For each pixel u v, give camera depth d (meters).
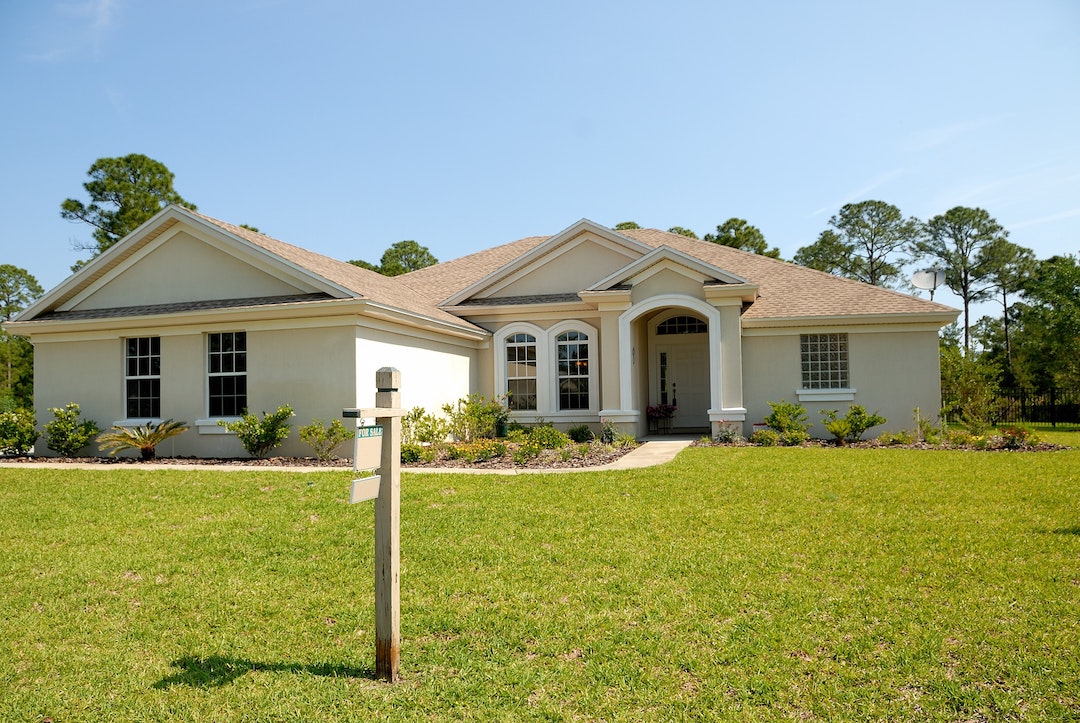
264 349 15.35
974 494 9.66
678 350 22.64
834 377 19.19
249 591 6.42
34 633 5.59
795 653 4.90
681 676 4.63
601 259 20.55
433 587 6.39
